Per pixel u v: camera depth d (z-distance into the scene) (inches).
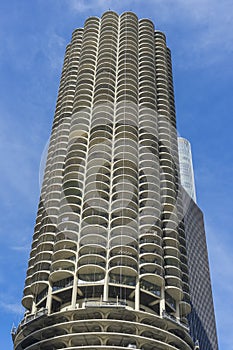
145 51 4985.2
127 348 2600.9
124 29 5157.5
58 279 3073.3
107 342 2765.7
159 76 4864.7
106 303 2822.3
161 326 2952.8
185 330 2987.2
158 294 3043.8
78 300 2957.7
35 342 2930.6
